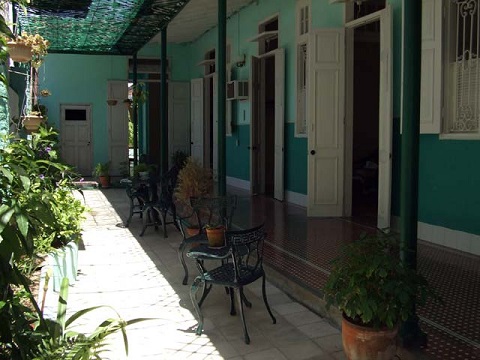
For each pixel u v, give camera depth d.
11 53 5.14
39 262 4.46
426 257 5.29
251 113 10.45
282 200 9.45
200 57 14.33
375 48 10.47
